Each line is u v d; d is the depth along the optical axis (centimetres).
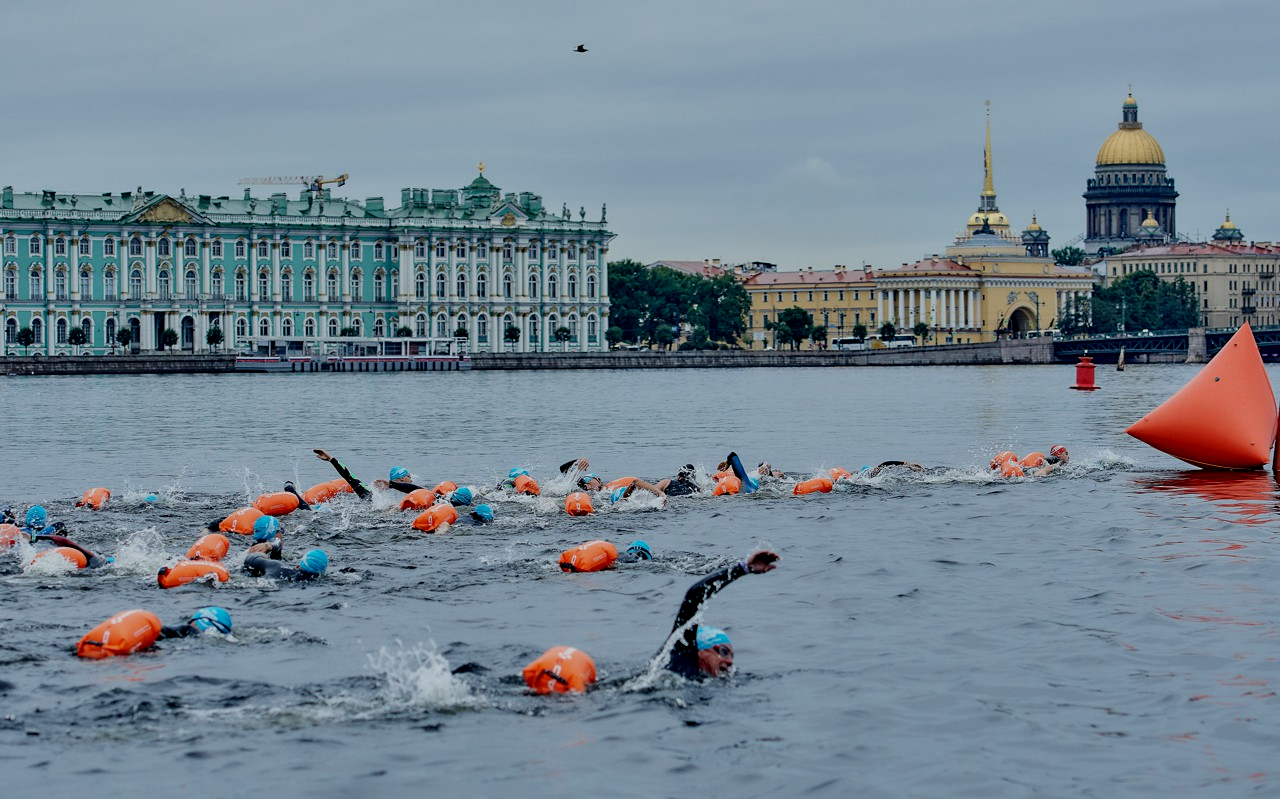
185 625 2564
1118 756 1983
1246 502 4284
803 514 4031
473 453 6750
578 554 3153
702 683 2278
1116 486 4678
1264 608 2783
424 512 3728
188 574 2966
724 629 2633
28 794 1845
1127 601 2855
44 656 2416
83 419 9212
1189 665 2386
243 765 1938
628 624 2664
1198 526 3803
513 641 2533
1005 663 2406
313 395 12731
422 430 8294
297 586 2986
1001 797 1853
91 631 2431
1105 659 2425
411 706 2162
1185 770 1933
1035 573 3155
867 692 2242
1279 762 1958
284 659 2408
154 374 18438
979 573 3161
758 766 1947
